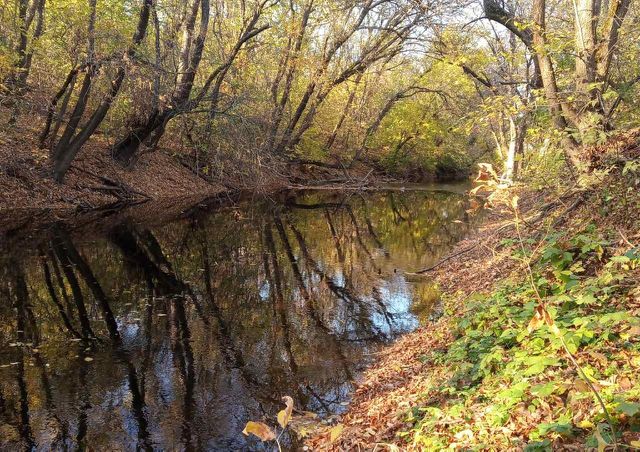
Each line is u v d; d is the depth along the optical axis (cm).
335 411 658
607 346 429
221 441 588
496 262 975
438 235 1947
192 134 2847
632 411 292
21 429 603
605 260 605
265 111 2567
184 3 2277
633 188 675
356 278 1323
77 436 592
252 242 1769
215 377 752
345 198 3259
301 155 3669
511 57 1130
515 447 357
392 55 2928
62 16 1745
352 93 3750
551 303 541
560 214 815
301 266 1453
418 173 5000
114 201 2322
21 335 890
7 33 1873
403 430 505
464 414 441
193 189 2836
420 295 1159
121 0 1848
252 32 2350
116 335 902
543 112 955
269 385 733
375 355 840
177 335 915
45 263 1327
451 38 1800
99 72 1909
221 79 2361
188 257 1513
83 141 2156
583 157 797
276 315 1039
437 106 4078
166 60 2230
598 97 794
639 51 961
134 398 683
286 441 589
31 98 1958
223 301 1117
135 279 1248
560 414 371
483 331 599
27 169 2042
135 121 2333
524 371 419
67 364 782
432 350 707
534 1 903
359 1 2692
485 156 4819
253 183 2864
